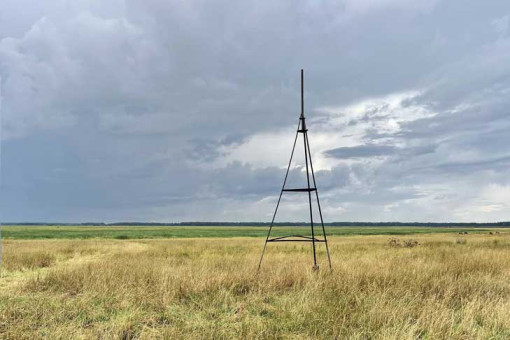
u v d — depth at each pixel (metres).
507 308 7.64
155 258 18.22
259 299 8.68
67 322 7.01
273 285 9.96
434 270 11.80
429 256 17.81
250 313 7.77
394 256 17.16
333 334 6.47
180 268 12.45
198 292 9.14
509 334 6.53
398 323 6.65
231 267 12.65
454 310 7.91
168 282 9.66
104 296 8.55
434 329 6.47
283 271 11.46
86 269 11.84
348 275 10.45
